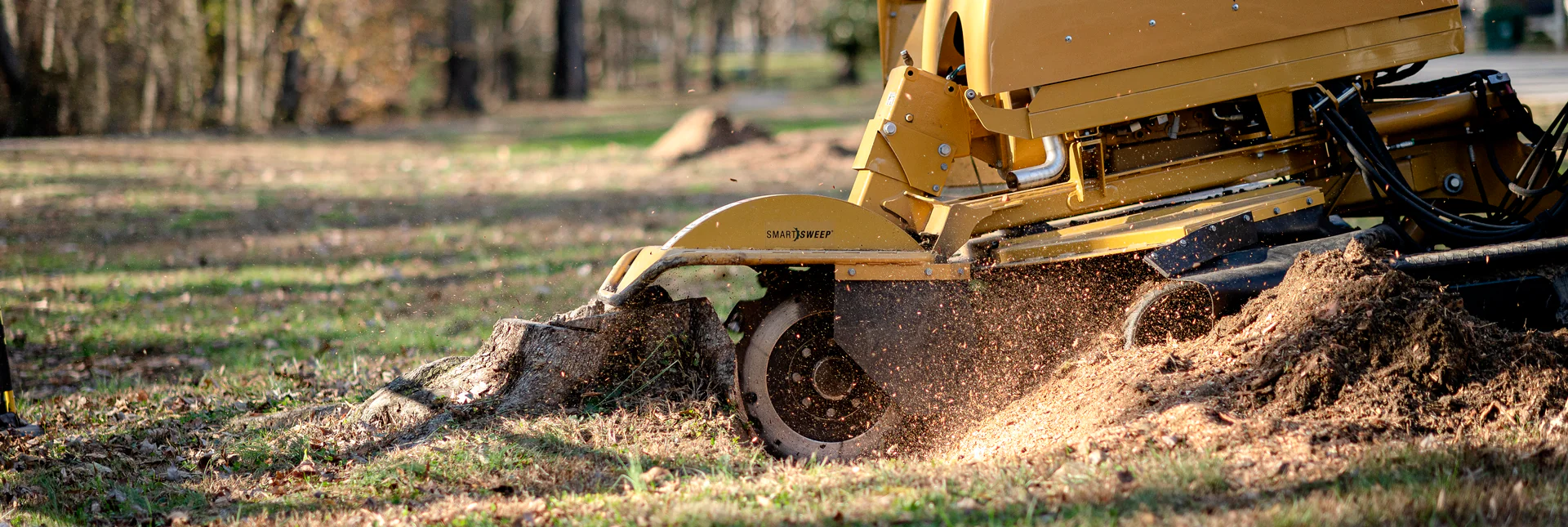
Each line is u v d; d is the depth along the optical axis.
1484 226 5.70
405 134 33.38
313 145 28.83
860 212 5.22
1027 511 3.75
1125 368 4.98
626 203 16.84
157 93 33.56
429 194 18.69
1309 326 4.71
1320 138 5.70
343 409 5.63
